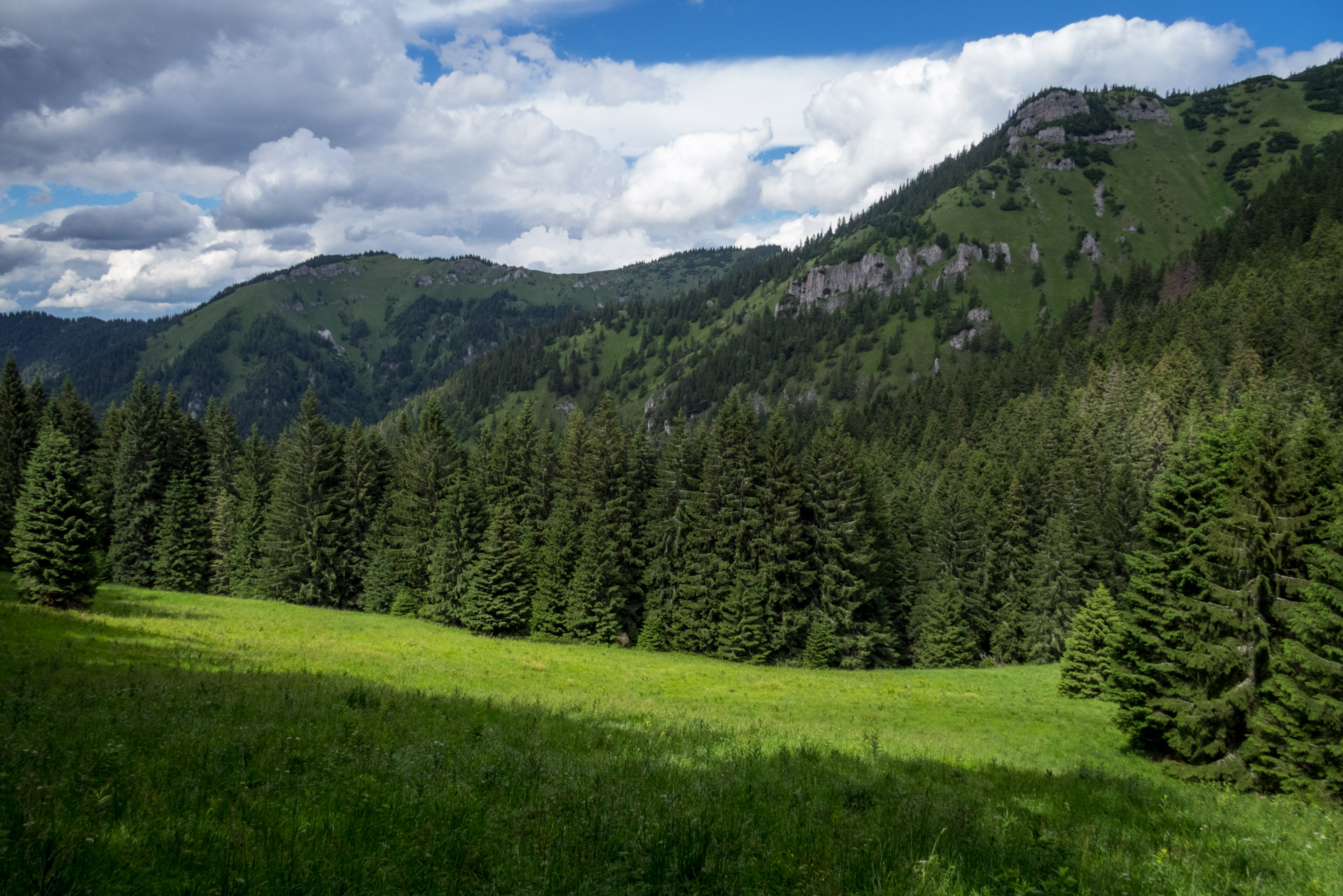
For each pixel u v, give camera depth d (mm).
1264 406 27625
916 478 99750
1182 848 9594
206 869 5512
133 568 78125
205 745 10664
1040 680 49312
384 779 9305
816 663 58938
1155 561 26719
